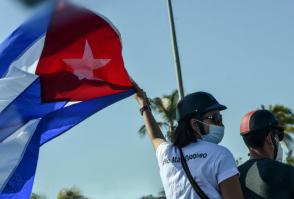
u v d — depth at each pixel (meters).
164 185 5.35
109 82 7.20
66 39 7.29
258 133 5.39
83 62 7.34
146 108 6.44
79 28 7.35
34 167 7.02
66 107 7.25
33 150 7.07
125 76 7.07
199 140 5.22
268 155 5.41
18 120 7.11
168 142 5.51
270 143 5.41
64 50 7.28
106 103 7.19
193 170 5.11
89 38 7.35
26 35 7.30
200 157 5.11
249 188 5.25
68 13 7.26
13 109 7.12
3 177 6.95
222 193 5.02
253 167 5.29
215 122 5.29
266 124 5.39
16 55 7.30
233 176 5.02
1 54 7.29
